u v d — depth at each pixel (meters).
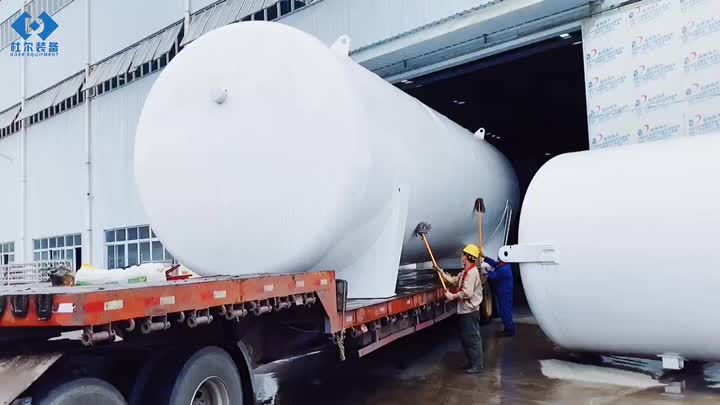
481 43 10.12
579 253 6.10
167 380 3.58
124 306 2.93
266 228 5.14
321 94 5.09
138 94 18.36
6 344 3.36
